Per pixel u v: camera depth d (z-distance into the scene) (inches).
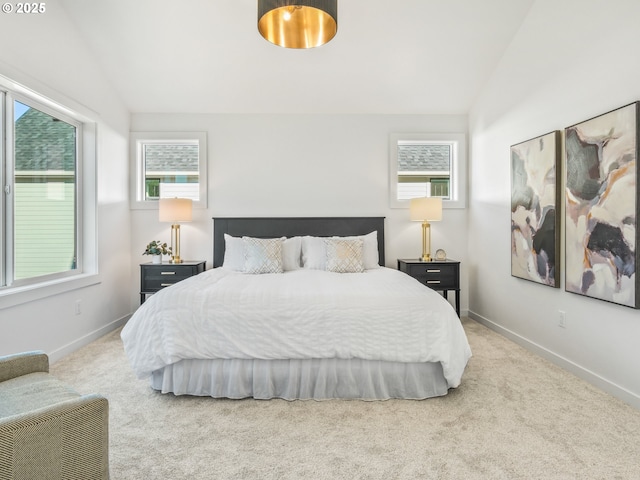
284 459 62.7
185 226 158.9
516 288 127.9
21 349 97.2
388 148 161.9
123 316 151.3
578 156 96.6
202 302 88.0
